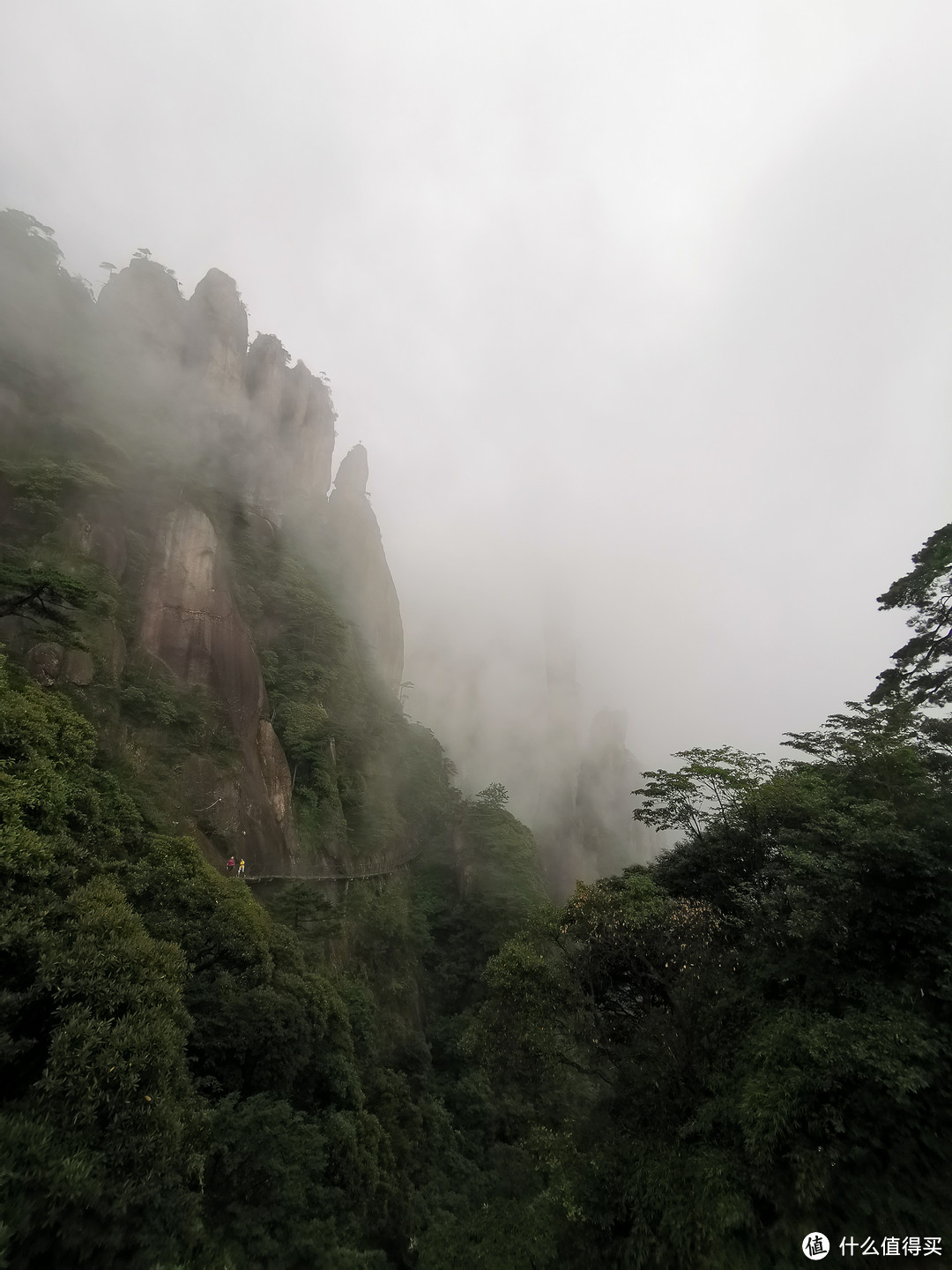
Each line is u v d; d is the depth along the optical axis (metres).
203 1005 14.94
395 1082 25.11
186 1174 9.04
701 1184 7.71
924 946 7.89
